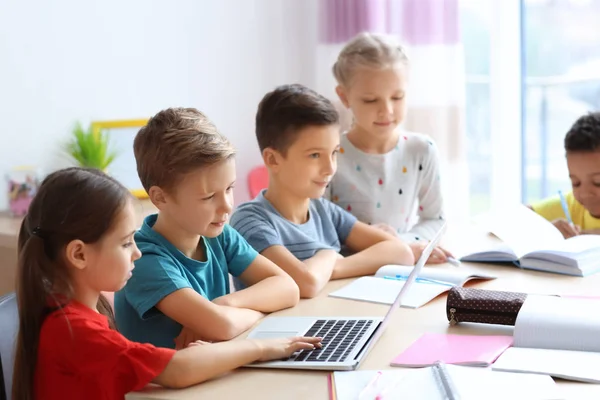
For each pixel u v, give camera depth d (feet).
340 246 6.37
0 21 8.25
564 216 7.14
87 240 3.84
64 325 3.78
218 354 3.76
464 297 4.35
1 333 4.13
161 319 4.71
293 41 10.93
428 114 10.33
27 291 3.85
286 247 5.75
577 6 9.95
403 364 3.77
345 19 10.47
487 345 3.94
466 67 10.67
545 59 10.32
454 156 10.34
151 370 3.64
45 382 3.85
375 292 5.14
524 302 4.24
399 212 7.18
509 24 10.36
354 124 7.19
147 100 9.57
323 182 5.75
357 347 3.97
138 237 4.83
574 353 3.74
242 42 10.46
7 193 8.26
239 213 5.84
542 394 3.26
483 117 10.74
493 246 6.33
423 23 10.21
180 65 9.86
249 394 3.55
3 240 7.41
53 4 8.66
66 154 8.84
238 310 4.60
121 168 9.14
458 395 3.21
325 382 3.66
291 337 4.09
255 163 10.80
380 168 7.06
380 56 6.69
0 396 4.04
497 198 10.76
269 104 5.73
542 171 10.62
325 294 5.24
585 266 5.43
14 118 8.43
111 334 3.76
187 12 9.89
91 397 3.77
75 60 8.88
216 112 10.28
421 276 5.47
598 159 6.49
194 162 4.52
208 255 5.06
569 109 10.25
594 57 9.92
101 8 9.08
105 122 9.08
